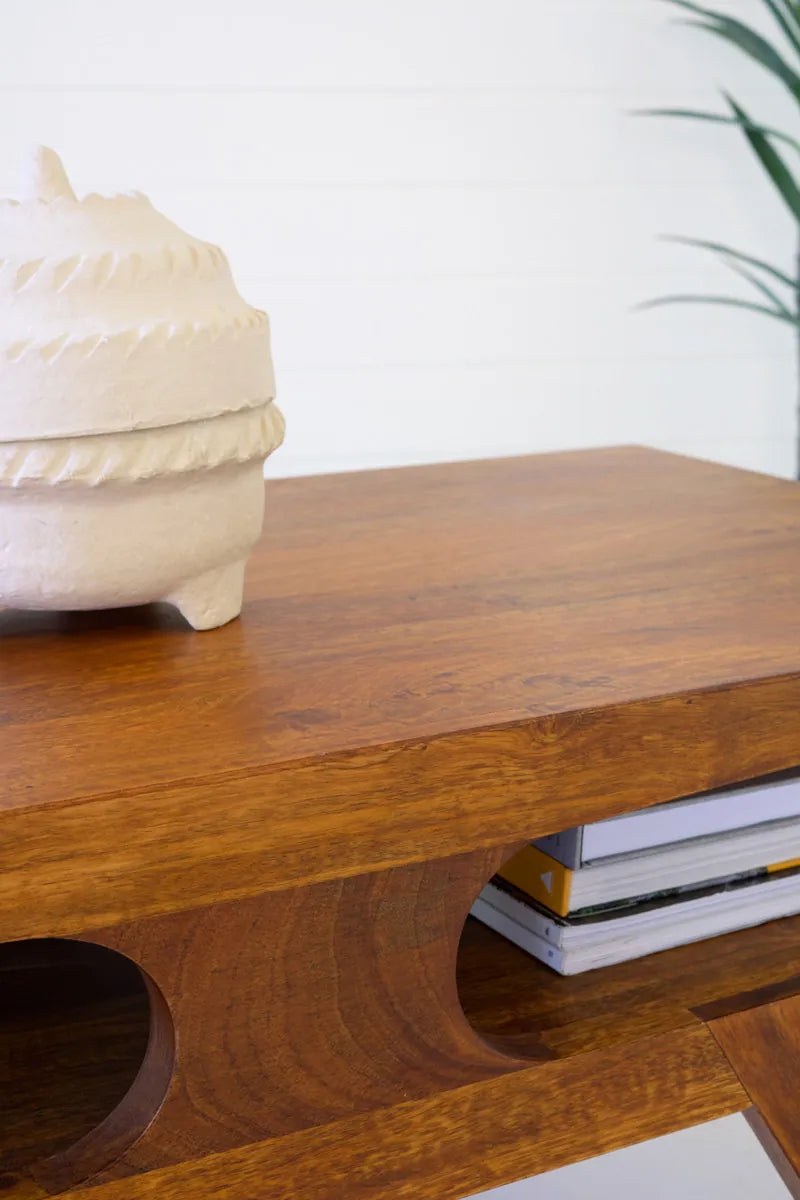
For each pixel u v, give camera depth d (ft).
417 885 2.15
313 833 1.98
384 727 2.06
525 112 7.66
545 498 3.68
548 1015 2.53
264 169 7.25
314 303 7.50
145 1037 2.55
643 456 4.34
